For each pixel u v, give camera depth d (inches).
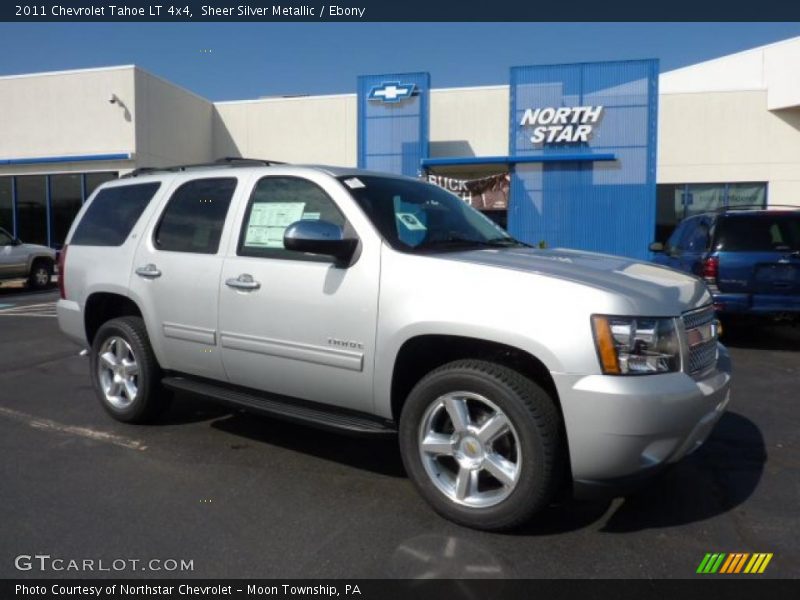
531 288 124.5
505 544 126.5
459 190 769.6
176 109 854.5
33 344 337.4
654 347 120.0
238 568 118.2
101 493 150.7
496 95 808.9
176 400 227.1
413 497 148.5
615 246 727.1
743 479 159.6
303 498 147.9
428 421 135.8
